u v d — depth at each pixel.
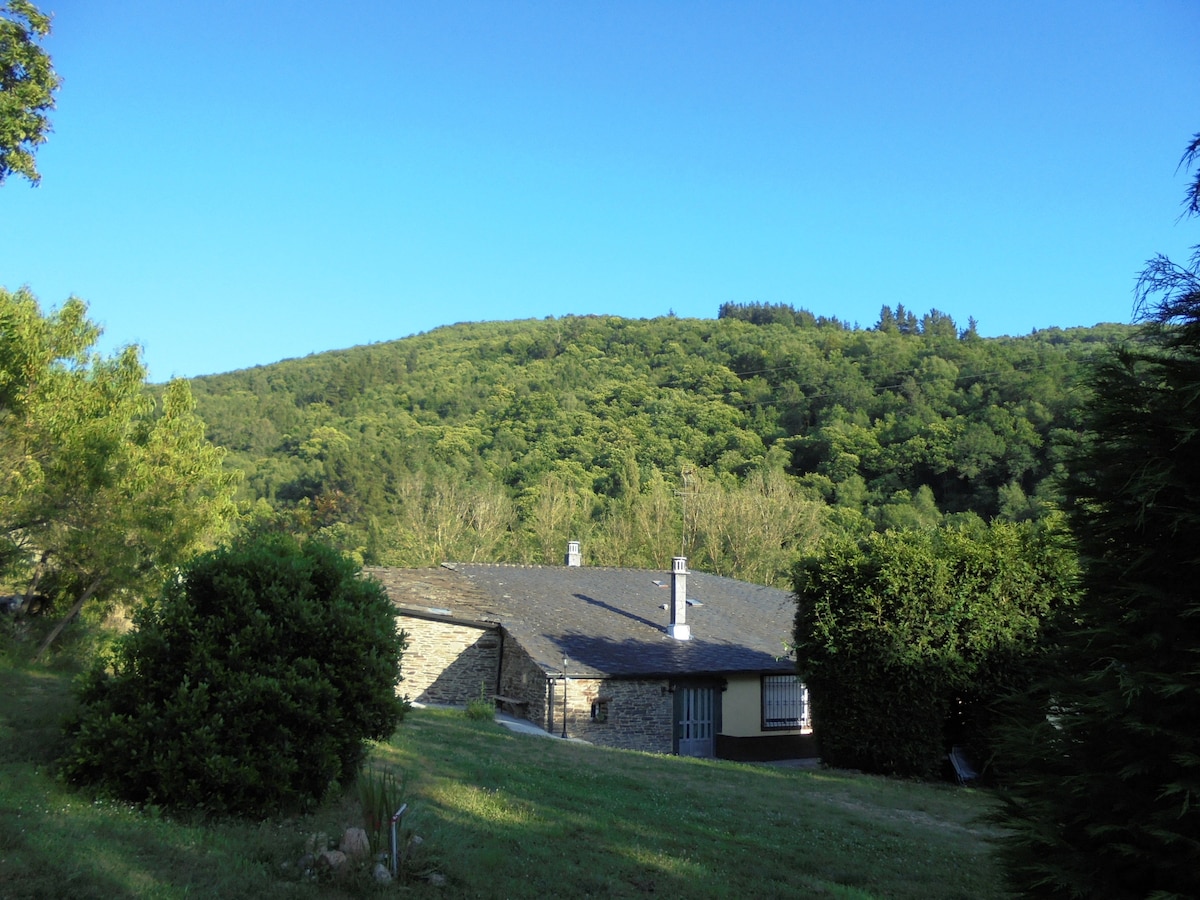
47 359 15.57
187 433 19.45
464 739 15.18
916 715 17.69
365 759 10.08
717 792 13.47
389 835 7.63
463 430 72.19
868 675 18.25
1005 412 50.41
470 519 52.66
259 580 9.25
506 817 9.75
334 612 9.31
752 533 49.31
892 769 17.98
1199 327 7.18
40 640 16.28
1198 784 6.54
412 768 11.43
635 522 51.66
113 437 15.74
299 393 96.06
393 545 51.72
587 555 50.84
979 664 17.53
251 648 8.84
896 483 53.69
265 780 8.36
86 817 7.53
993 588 17.75
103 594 17.02
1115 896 6.95
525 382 84.75
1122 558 7.58
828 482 55.50
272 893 6.69
